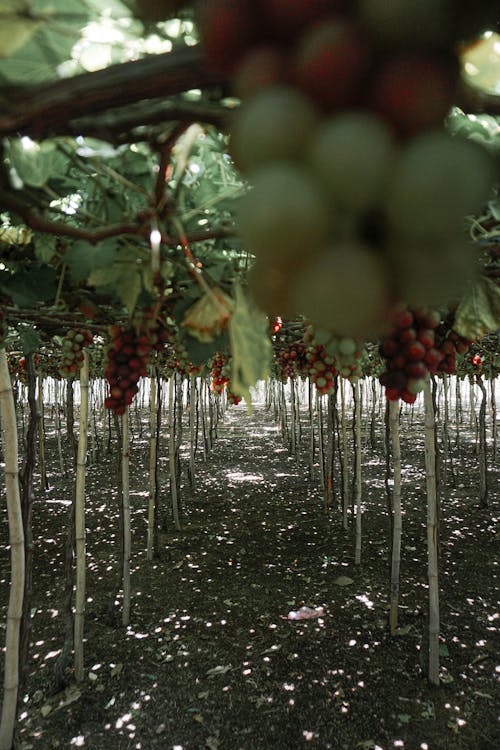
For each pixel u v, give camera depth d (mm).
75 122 820
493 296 1469
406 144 372
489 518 7434
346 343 1635
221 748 3111
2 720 2883
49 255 1960
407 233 355
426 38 356
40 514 7871
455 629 4371
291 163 371
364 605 4816
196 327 1711
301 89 374
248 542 6629
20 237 2121
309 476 10281
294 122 360
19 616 2900
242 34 406
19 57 949
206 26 413
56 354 7039
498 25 548
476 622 4480
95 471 11219
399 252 369
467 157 351
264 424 20438
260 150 371
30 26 841
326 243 358
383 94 347
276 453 13484
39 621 4625
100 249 1563
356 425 5848
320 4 375
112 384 2059
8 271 1924
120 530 4543
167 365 6078
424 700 3496
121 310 2918
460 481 9766
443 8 354
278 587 5254
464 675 3752
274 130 360
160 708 3457
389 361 1311
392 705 3453
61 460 10500
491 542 6441
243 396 685
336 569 5676
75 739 3186
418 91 343
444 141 355
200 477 10680
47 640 4305
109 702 3520
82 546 3832
